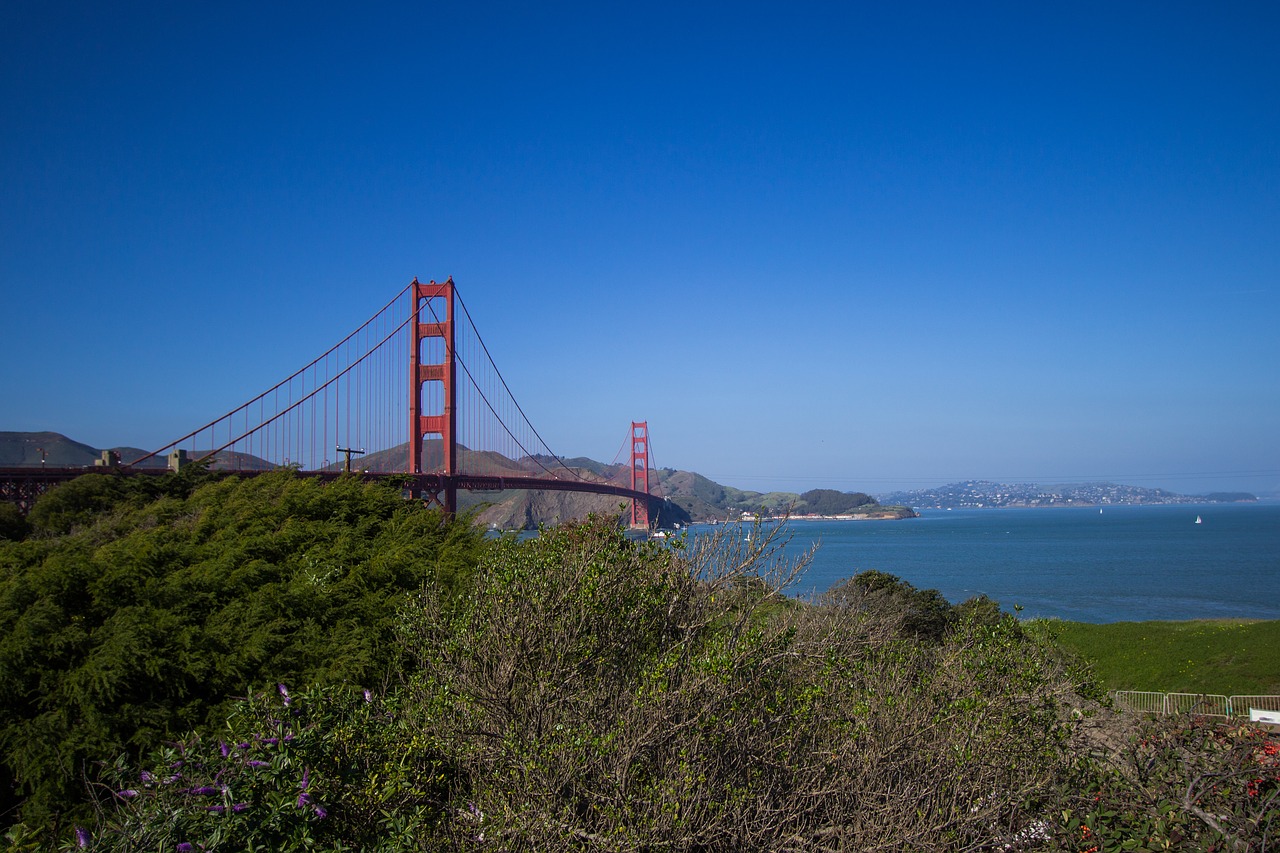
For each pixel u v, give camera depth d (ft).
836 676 19.25
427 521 36.35
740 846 15.16
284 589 27.17
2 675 21.97
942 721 17.42
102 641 23.35
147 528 36.83
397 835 14.23
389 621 25.86
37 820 20.42
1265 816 14.47
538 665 17.20
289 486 37.73
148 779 13.42
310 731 14.51
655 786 14.88
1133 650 85.71
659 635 19.02
